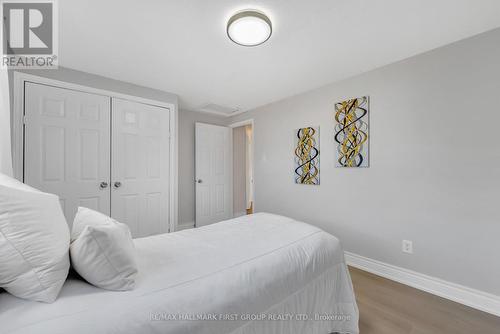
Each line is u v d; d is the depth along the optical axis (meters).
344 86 2.50
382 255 2.20
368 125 2.29
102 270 0.80
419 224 1.97
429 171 1.92
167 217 2.88
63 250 0.79
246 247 1.26
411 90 2.02
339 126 2.54
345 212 2.49
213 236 1.45
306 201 2.90
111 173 2.47
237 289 0.92
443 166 1.84
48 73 2.11
